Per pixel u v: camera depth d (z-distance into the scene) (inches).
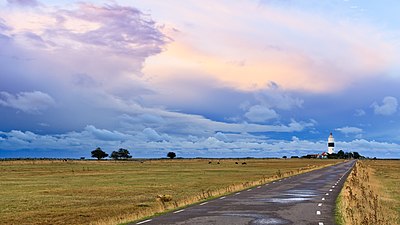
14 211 1101.1
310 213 861.8
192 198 1195.3
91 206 1200.8
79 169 4352.9
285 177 2431.1
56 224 877.8
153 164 6560.0
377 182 2091.5
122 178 2682.1
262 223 727.7
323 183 1894.7
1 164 5994.1
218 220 765.3
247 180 2364.7
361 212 832.3
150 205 1211.2
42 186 2026.3
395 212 978.1
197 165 5959.6
